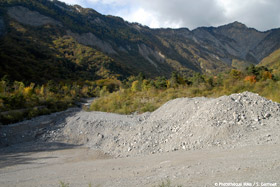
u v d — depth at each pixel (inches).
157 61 6653.5
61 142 388.5
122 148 298.4
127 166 190.2
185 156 189.5
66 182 159.3
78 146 358.6
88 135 389.4
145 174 152.6
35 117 564.1
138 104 674.8
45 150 341.4
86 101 1357.0
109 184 140.3
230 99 293.4
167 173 145.4
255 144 183.9
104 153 299.0
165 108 442.9
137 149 277.7
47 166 245.1
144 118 439.8
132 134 327.0
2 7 4126.5
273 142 177.2
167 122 338.3
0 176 211.0
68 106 853.2
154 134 303.1
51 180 173.0
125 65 4323.3
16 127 452.4
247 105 280.1
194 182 119.2
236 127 231.9
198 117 283.3
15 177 201.0
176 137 265.1
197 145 226.4
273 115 253.3
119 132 358.9
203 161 159.6
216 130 233.6
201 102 363.3
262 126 228.8
